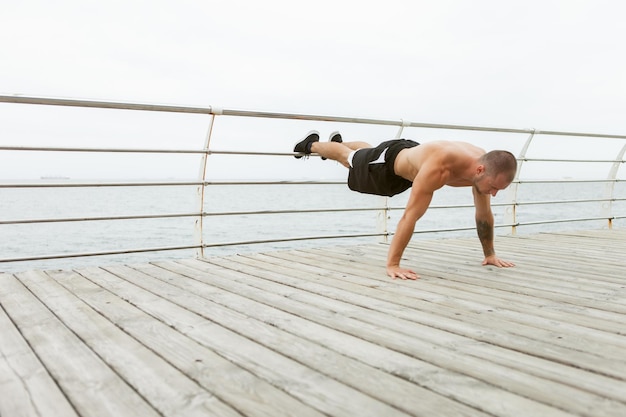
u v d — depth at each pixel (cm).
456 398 121
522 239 458
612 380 131
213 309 208
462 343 163
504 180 251
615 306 212
